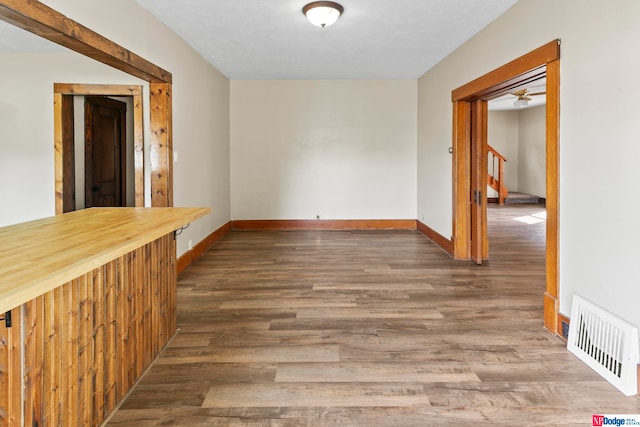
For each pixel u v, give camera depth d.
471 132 4.57
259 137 6.54
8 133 3.95
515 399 1.89
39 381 1.36
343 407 1.84
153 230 1.87
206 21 3.59
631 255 1.98
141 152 3.79
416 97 6.49
